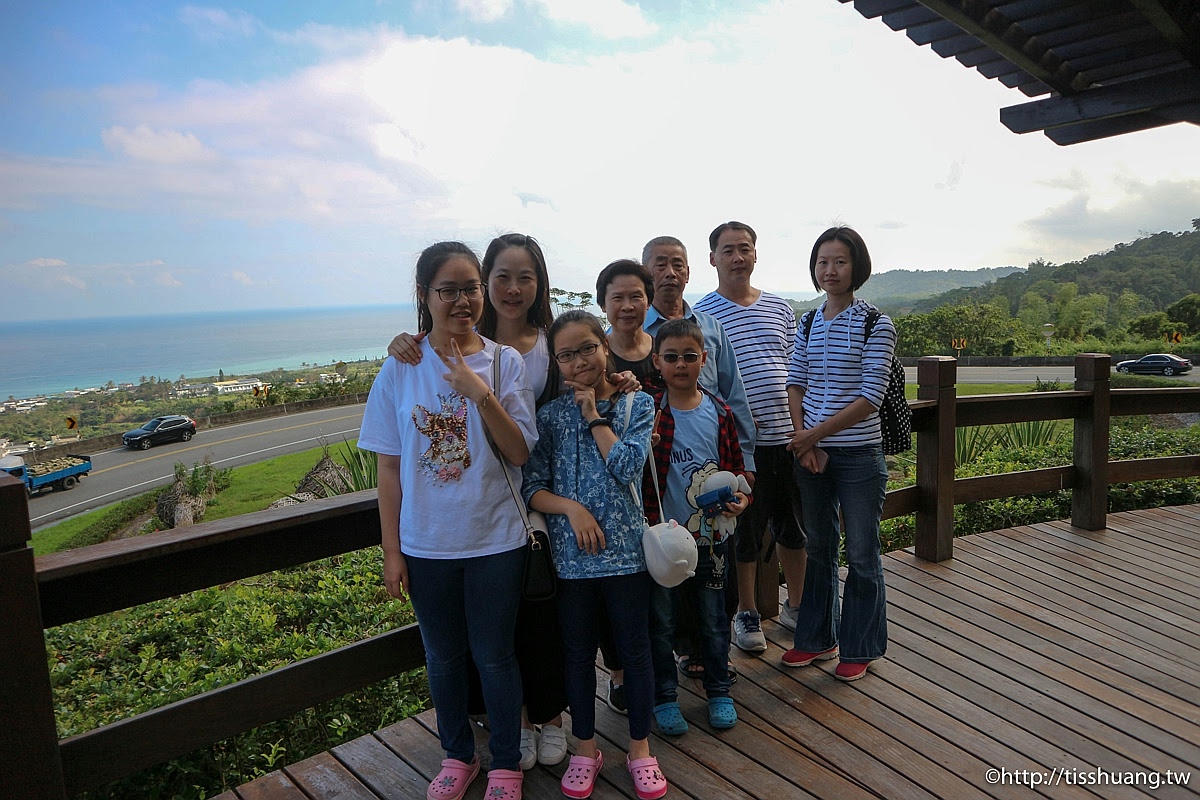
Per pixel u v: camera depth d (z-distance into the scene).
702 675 2.56
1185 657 2.62
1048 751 2.09
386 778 2.07
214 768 2.54
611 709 2.40
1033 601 3.13
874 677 2.53
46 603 1.62
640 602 1.96
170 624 3.88
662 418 2.21
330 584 4.20
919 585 3.32
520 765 2.07
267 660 3.27
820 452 2.50
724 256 2.75
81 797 2.36
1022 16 3.13
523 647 2.05
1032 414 3.92
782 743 2.17
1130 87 3.68
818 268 2.53
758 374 2.70
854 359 2.46
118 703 2.94
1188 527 4.11
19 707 1.53
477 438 1.83
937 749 2.12
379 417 1.89
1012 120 4.13
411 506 1.84
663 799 1.93
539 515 1.98
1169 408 4.20
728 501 2.15
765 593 3.02
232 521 1.88
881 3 3.26
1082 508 4.10
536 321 2.20
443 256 1.80
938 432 3.52
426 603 1.86
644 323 2.52
